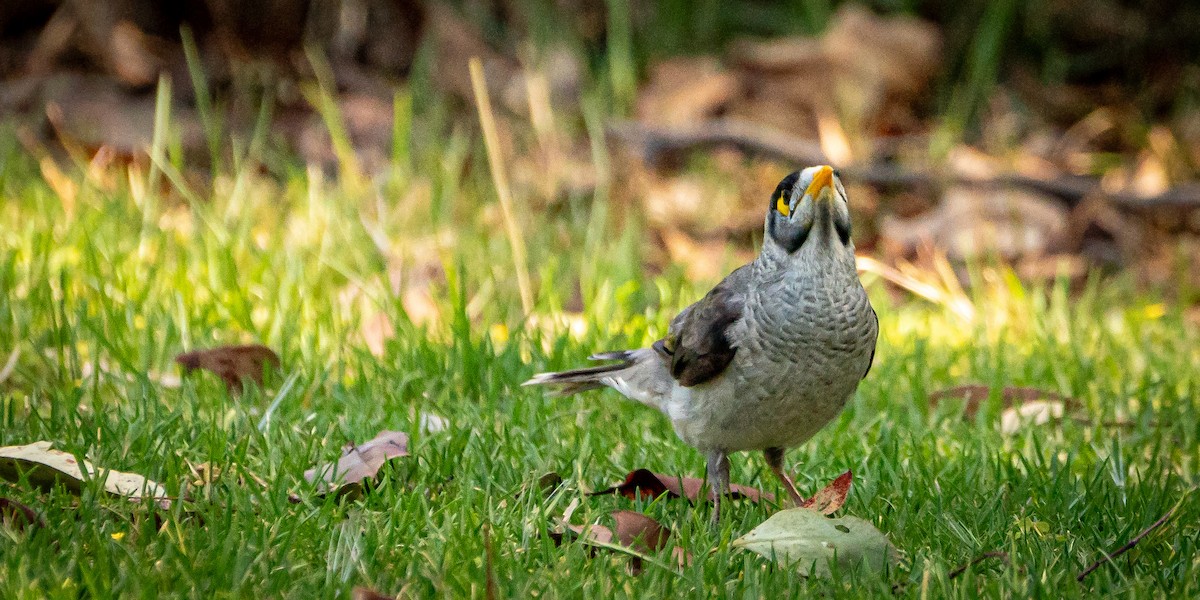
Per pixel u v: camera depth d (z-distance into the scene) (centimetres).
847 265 763
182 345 1029
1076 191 1633
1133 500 779
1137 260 1580
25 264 1135
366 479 754
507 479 799
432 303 1187
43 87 1591
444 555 652
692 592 632
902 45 1917
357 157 1633
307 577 626
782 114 1862
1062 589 648
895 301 1412
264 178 1568
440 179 1513
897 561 670
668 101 1873
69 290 1063
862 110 1856
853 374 779
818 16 1955
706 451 809
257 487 735
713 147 1750
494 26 1928
